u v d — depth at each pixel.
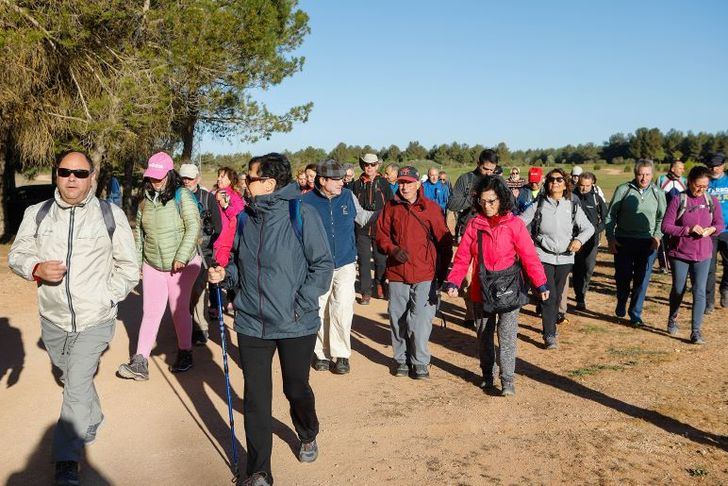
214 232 7.00
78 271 4.00
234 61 17.53
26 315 8.52
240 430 4.85
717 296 10.41
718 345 7.28
